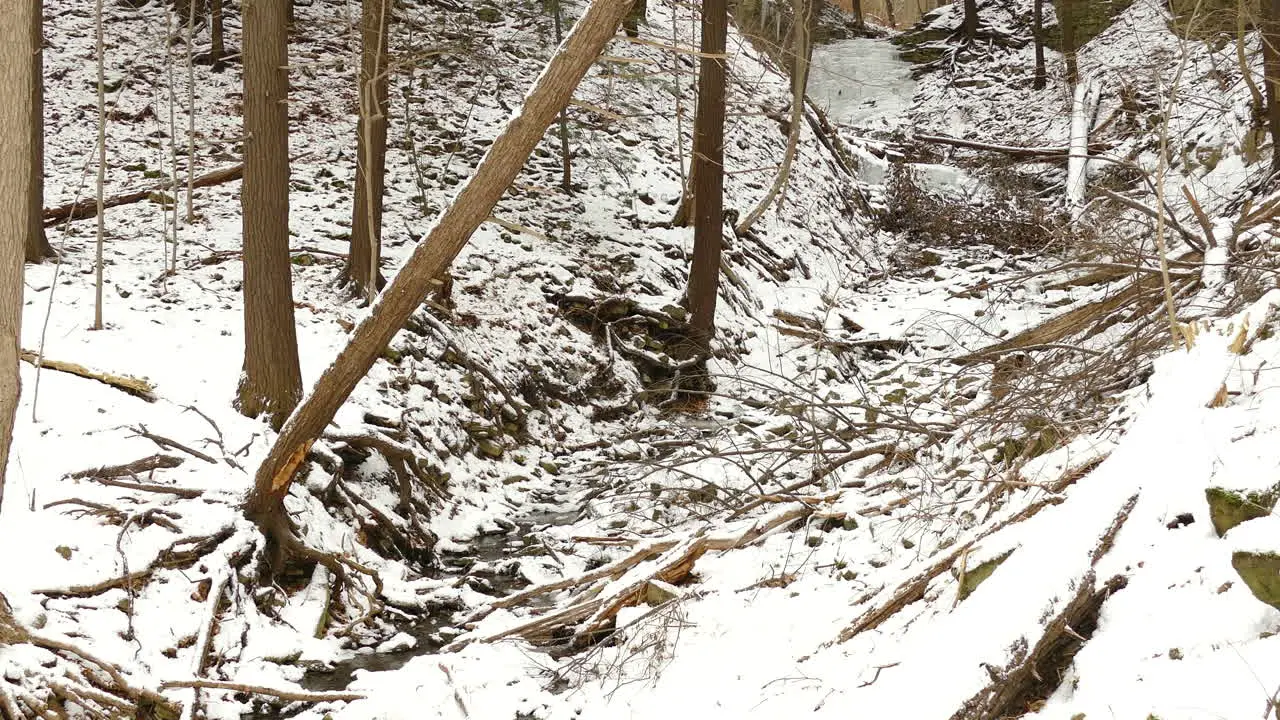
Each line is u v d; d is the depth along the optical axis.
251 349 8.41
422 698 5.54
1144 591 4.23
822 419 10.03
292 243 12.18
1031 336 9.47
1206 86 18.48
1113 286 11.64
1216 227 8.25
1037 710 4.06
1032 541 4.70
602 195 15.92
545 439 11.55
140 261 11.27
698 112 13.56
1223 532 4.14
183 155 14.57
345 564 7.62
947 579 5.04
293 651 6.55
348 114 16.36
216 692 5.91
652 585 6.27
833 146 22.12
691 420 12.55
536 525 9.57
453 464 9.99
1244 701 3.39
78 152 14.38
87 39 17.30
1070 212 17.45
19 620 5.48
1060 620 4.19
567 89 6.02
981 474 6.41
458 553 8.86
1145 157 18.30
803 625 5.38
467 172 15.27
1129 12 25.31
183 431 7.87
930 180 21.73
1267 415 4.62
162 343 9.27
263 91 8.17
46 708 5.18
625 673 5.50
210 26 18.05
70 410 7.74
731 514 6.90
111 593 6.12
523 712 5.27
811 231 18.39
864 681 4.48
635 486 9.34
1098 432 5.85
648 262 14.77
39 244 10.75
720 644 5.47
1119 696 3.76
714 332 13.79
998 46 27.64
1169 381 5.36
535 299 12.95
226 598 6.61
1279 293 5.66
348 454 8.80
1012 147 22.02
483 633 6.34
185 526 6.77
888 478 6.84
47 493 6.71
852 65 28.91
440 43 16.58
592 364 12.78
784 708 4.55
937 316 14.28
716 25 13.22
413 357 10.55
